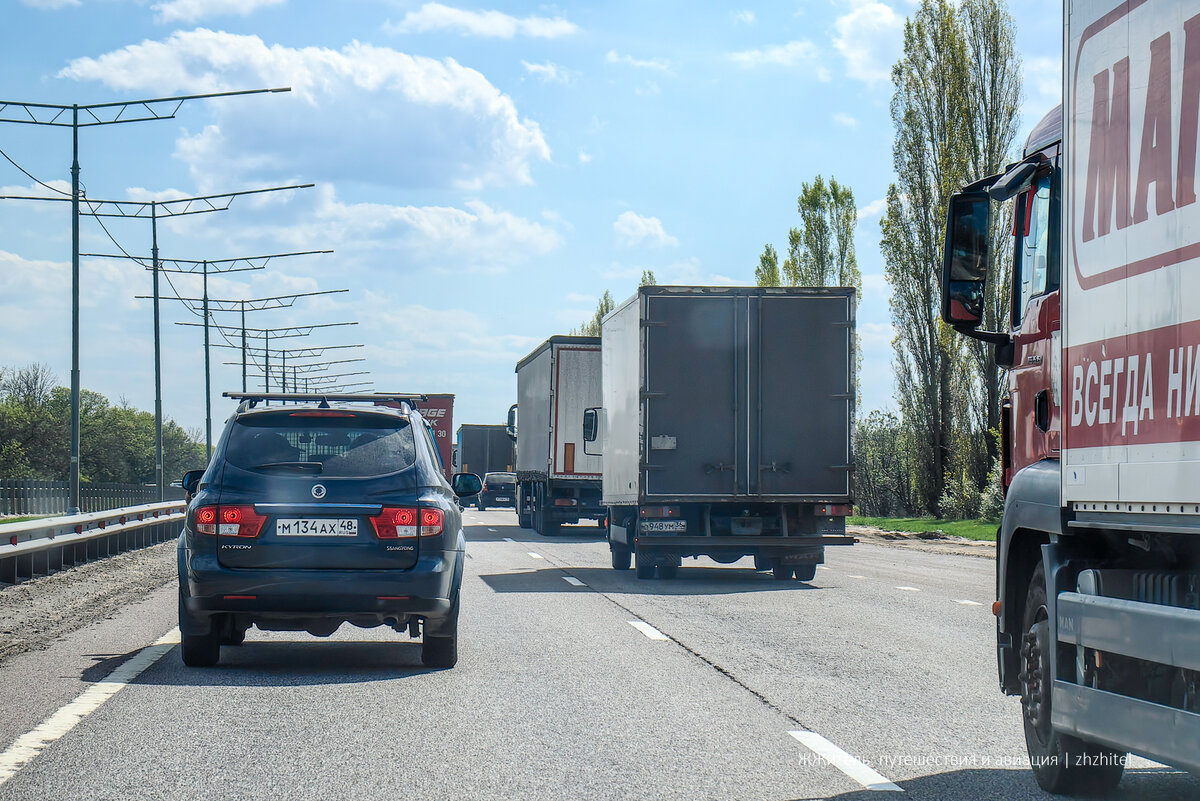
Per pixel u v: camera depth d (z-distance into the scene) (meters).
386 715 8.81
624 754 7.64
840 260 61.06
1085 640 6.15
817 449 20.50
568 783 6.89
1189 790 6.90
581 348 36.88
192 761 7.29
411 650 12.38
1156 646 5.46
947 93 47.00
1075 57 6.55
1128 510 5.82
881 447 54.84
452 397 50.16
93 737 7.92
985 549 31.94
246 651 12.16
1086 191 6.35
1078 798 6.70
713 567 25.22
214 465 10.84
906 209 47.75
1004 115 46.38
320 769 7.14
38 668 10.79
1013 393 7.89
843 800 6.61
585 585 20.19
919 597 18.27
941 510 45.78
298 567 10.57
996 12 46.56
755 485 20.36
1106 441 6.04
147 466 142.38
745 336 20.44
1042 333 7.40
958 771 7.29
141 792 6.55
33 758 7.32
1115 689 5.96
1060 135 7.44
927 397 47.38
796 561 20.89
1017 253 8.04
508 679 10.49
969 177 46.34
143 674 10.50
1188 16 5.36
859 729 8.50
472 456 68.06
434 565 10.73
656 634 13.67
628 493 21.41
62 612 15.51
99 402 145.75
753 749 7.82
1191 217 5.29
